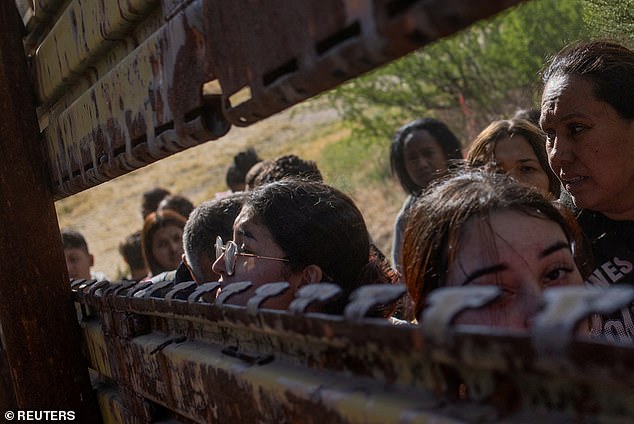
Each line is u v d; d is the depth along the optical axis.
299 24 1.01
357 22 0.89
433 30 0.81
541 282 1.25
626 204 1.76
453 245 1.28
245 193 2.32
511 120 2.62
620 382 0.68
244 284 1.34
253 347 1.37
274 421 1.20
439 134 3.78
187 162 16.70
